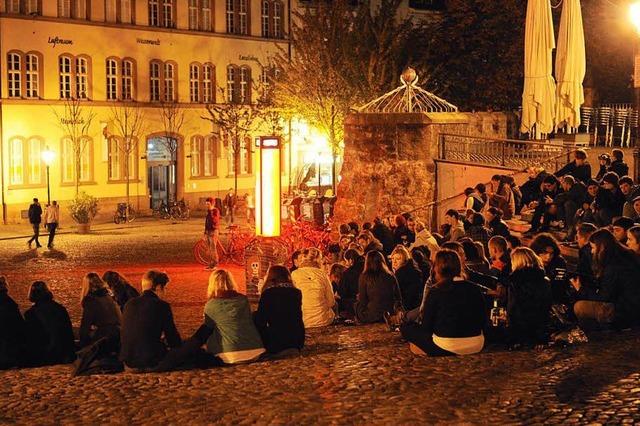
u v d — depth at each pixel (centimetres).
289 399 1034
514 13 4281
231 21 6425
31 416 1024
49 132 5419
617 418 893
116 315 1334
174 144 6109
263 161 2200
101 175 5700
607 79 4322
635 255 1288
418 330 1219
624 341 1229
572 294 1319
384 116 2842
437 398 999
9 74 5250
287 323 1291
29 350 1346
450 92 4466
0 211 5194
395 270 1591
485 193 2341
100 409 1038
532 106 2616
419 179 2802
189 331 1858
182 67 6125
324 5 5059
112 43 5725
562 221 2058
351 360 1226
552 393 990
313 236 3011
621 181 1809
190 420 970
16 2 5269
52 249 3941
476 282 1323
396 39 4753
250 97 6512
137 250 3866
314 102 4912
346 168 2942
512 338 1228
